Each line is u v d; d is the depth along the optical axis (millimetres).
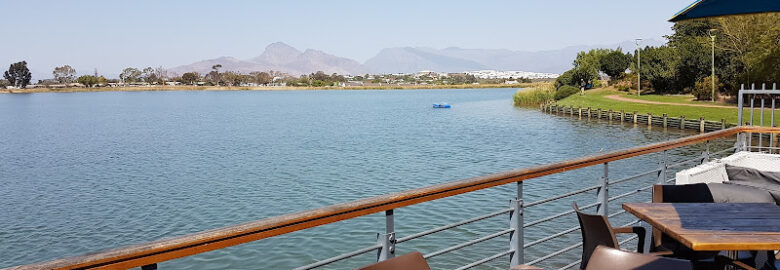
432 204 20469
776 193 4734
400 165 30797
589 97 76562
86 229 19328
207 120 69875
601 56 98438
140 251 2145
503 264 14289
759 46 49250
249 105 109375
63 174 30625
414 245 16188
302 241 16906
